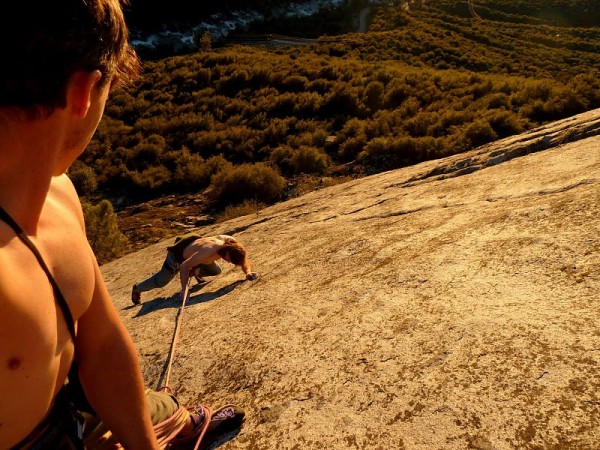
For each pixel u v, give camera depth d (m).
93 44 0.73
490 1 71.38
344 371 2.00
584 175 3.30
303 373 2.09
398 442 1.55
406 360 1.92
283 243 4.63
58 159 0.81
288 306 2.83
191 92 26.94
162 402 1.64
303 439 1.71
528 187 3.56
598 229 2.38
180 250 4.13
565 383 1.52
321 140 19.34
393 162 16.36
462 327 1.99
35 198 0.79
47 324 0.80
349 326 2.34
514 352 1.73
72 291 0.88
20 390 0.80
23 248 0.77
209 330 2.93
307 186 15.90
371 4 75.62
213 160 18.61
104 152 20.64
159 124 22.48
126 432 1.12
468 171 5.34
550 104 17.73
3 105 0.70
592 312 1.79
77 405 1.12
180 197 17.08
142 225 14.98
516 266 2.35
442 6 72.62
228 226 7.30
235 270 4.20
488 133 15.80
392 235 3.54
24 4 0.66
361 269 3.06
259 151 19.48
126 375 1.11
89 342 1.07
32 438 0.89
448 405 1.61
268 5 71.50
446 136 17.36
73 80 0.73
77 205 1.02
